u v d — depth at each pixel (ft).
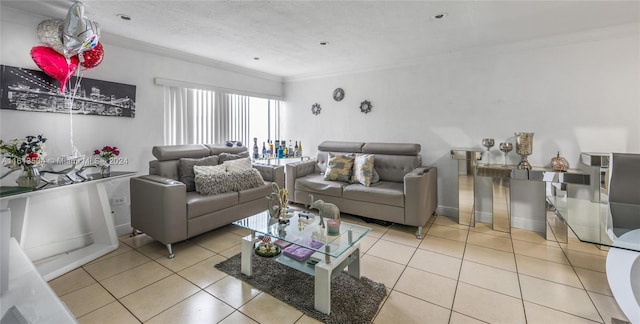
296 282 6.86
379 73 13.35
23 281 3.60
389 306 5.92
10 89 7.32
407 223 9.95
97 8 7.31
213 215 9.36
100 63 8.98
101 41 9.12
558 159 9.22
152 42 10.05
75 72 8.44
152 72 10.59
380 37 9.52
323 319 5.50
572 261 7.89
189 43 10.16
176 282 6.83
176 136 11.57
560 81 9.55
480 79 10.98
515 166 10.08
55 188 7.01
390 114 13.15
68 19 6.47
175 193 8.18
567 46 9.37
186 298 6.20
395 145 12.41
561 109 9.59
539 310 5.78
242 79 14.15
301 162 13.73
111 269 7.45
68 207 8.57
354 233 6.85
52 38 7.03
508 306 5.91
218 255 8.32
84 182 7.64
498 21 8.18
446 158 11.94
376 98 13.51
